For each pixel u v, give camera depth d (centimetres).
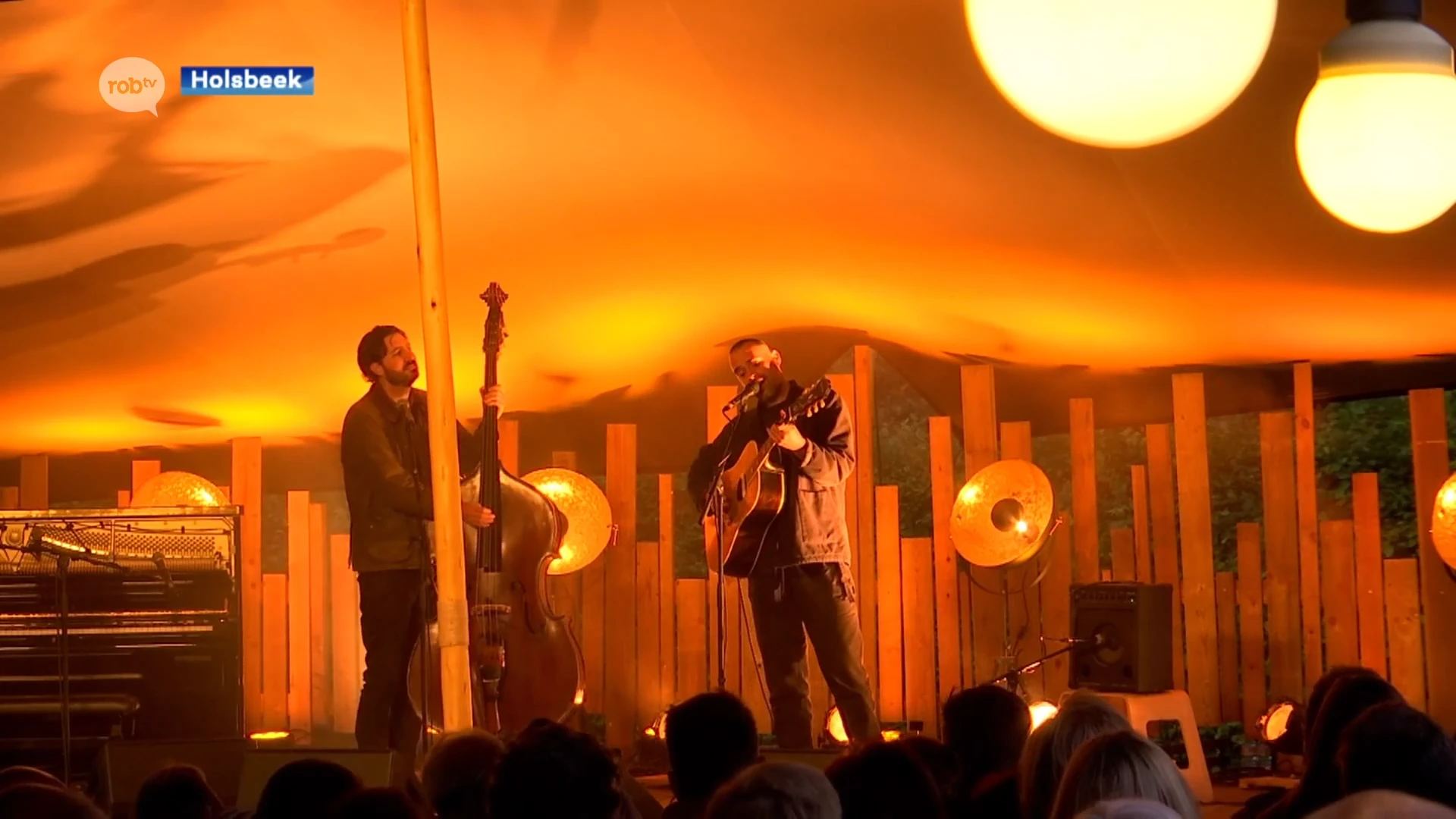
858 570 1819
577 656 1376
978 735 827
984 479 1698
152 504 1855
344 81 1412
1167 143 1354
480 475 1374
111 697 1490
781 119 1427
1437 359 1681
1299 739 1546
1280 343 1680
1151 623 1482
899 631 1812
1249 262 1527
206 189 1522
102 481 2058
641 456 1998
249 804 880
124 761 962
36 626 1507
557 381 1853
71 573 1509
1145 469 1778
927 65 1334
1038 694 1770
